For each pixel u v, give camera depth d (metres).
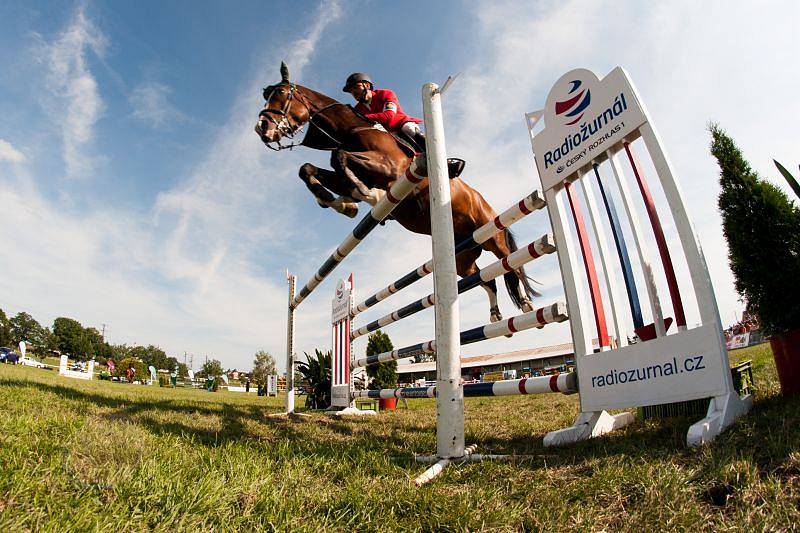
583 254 3.53
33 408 3.54
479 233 4.18
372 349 11.26
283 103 4.48
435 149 3.23
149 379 36.97
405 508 1.80
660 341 2.83
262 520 1.62
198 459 2.24
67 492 1.59
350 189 4.02
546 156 3.70
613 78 3.20
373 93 4.54
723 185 3.26
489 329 4.14
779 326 3.02
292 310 7.21
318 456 2.59
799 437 1.92
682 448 2.30
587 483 1.90
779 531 1.37
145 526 1.43
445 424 2.78
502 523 1.65
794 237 2.97
